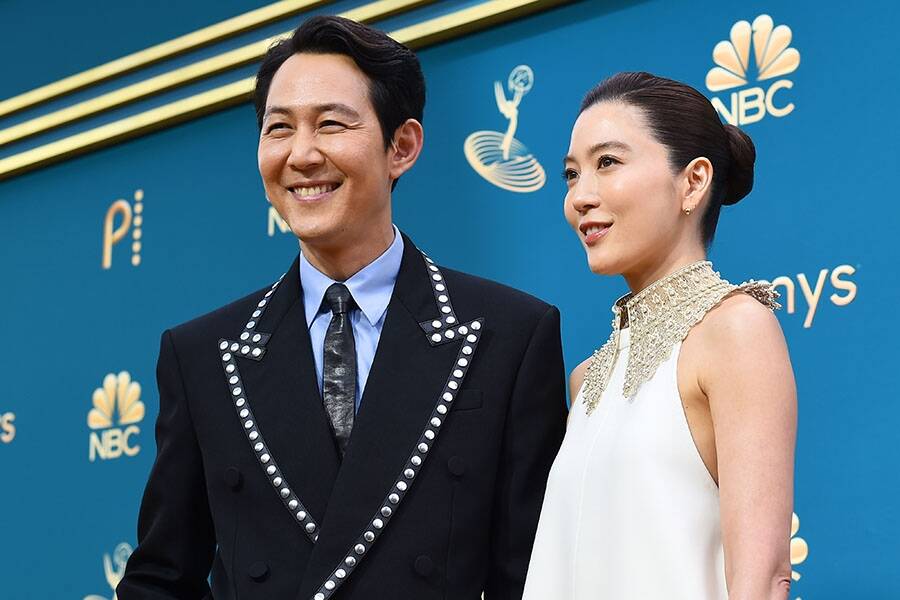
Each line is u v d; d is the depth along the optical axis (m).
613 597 2.79
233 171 5.86
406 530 3.21
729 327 2.80
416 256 3.59
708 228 3.13
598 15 4.87
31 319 6.41
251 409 3.36
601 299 4.69
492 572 3.31
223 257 5.82
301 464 3.27
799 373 4.19
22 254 6.52
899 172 4.12
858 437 4.05
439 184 5.18
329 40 3.46
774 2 4.44
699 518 2.76
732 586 2.60
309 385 3.35
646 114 3.07
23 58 6.68
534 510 3.27
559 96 4.92
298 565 3.21
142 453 5.88
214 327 3.53
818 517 4.08
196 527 3.48
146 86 6.08
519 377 3.37
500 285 3.56
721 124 3.16
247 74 5.84
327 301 3.49
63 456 6.14
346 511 3.20
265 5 5.82
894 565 3.93
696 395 2.82
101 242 6.25
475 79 5.16
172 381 3.49
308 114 3.40
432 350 3.39
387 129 3.49
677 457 2.80
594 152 3.07
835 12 4.32
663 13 4.70
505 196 5.00
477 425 3.31
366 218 3.44
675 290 2.99
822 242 4.21
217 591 3.35
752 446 2.68
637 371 2.95
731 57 4.51
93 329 6.18
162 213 6.06
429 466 3.27
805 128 4.31
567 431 3.17
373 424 3.28
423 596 3.17
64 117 6.35
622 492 2.82
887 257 4.09
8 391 6.40
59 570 6.03
